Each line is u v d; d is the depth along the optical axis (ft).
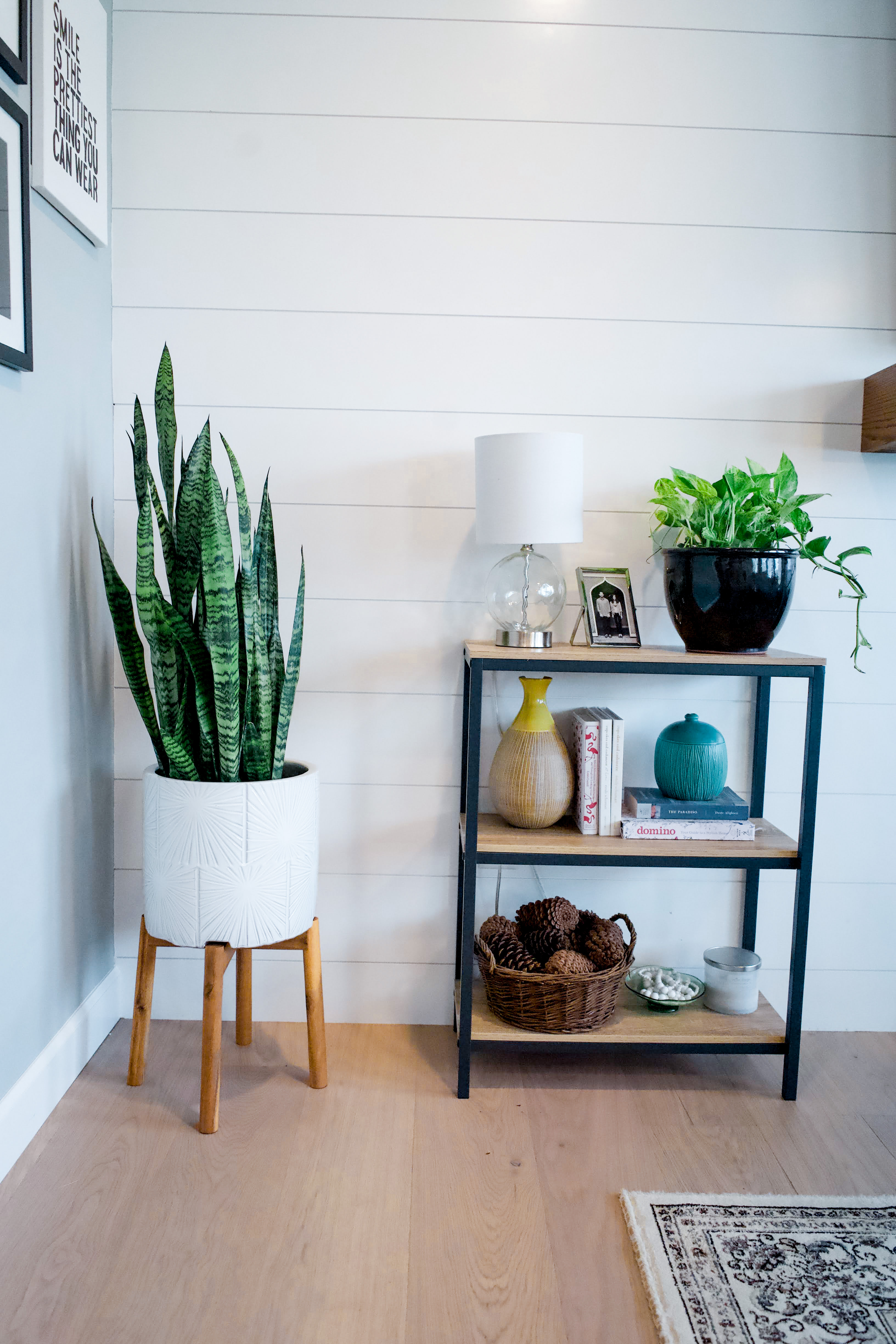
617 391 6.34
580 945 5.88
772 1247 4.34
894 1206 4.66
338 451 6.31
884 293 6.35
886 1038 6.64
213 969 5.15
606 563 6.43
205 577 4.91
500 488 5.55
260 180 6.15
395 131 6.16
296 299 6.23
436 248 6.23
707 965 6.12
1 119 4.37
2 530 4.64
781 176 6.26
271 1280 4.09
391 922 6.58
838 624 6.50
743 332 6.33
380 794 6.51
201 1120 5.16
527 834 5.74
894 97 6.24
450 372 6.29
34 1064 5.14
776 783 6.63
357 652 6.43
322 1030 5.67
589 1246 4.36
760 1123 5.45
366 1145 5.09
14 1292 3.97
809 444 6.40
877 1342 3.82
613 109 6.20
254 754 5.42
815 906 6.68
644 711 6.57
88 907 5.97
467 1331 3.85
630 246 6.27
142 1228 4.38
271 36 6.08
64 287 5.39
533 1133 5.27
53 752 5.35
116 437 6.26
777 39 6.19
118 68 6.08
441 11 6.11
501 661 5.54
